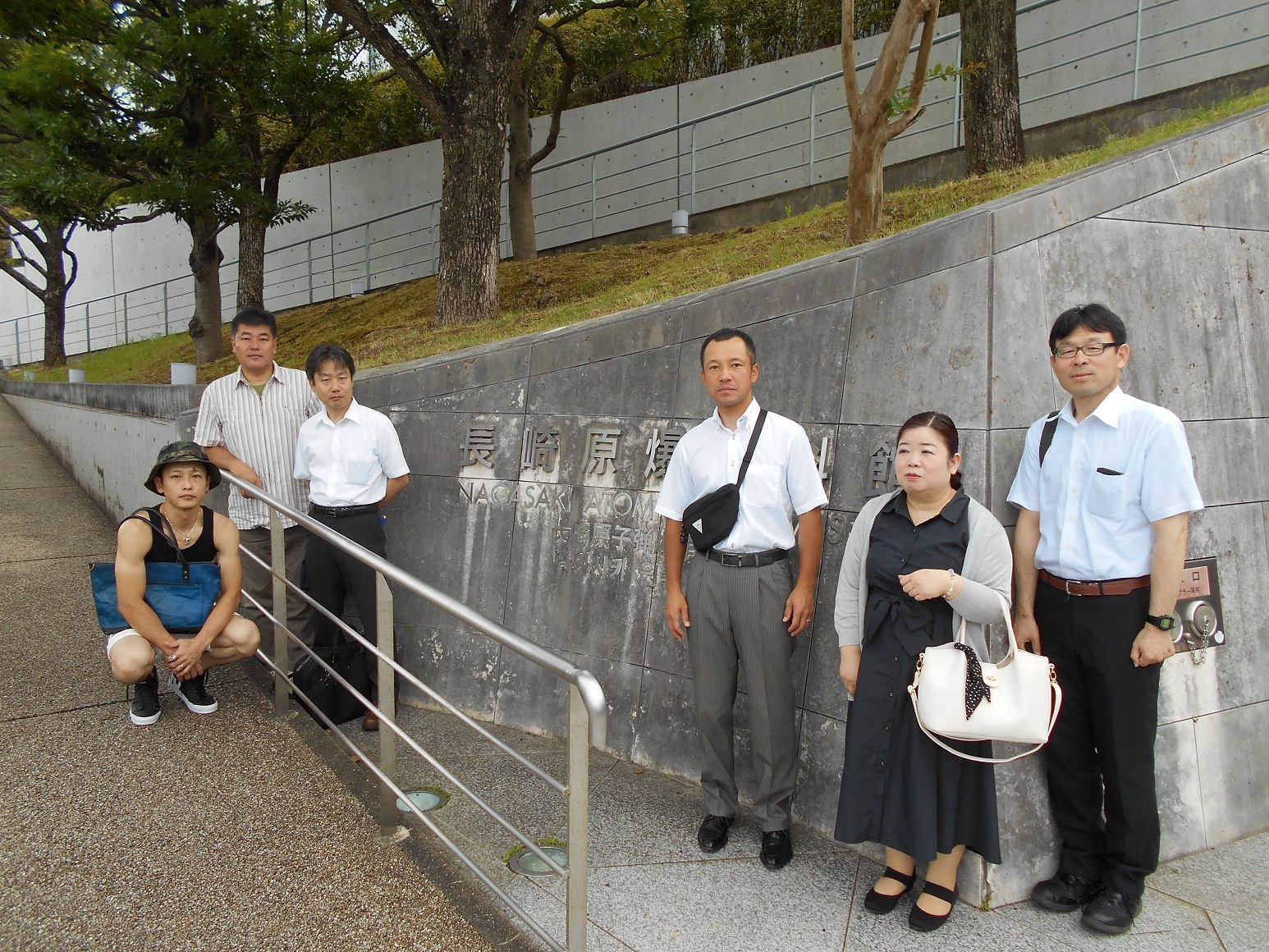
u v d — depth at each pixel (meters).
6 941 2.42
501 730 4.52
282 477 4.65
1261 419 3.46
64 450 10.98
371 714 4.43
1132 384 3.13
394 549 5.11
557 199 14.24
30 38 8.80
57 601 5.57
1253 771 3.30
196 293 12.82
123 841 2.92
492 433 4.73
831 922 2.80
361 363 7.13
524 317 7.52
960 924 2.76
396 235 15.67
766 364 3.70
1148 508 2.59
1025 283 3.03
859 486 3.32
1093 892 2.81
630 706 4.06
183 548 3.73
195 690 3.92
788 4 13.39
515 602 4.57
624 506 4.14
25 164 9.73
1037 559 2.83
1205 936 2.67
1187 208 3.35
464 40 7.98
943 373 3.09
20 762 3.43
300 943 2.46
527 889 3.05
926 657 2.55
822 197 11.79
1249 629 3.34
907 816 2.66
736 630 3.12
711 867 3.14
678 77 14.39
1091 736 2.77
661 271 8.45
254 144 12.38
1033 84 10.69
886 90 5.45
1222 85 9.03
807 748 3.41
